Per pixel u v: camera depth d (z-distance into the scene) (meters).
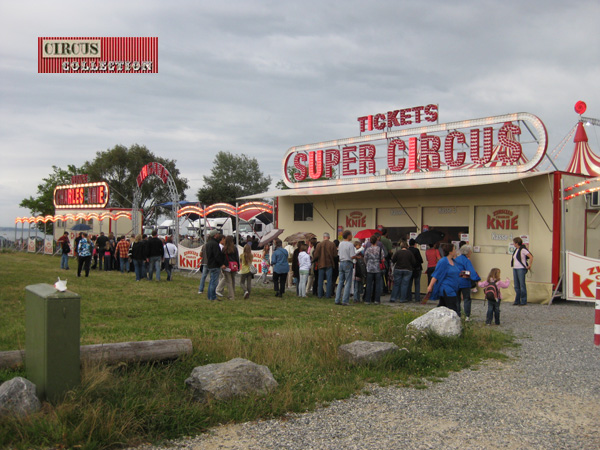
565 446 4.60
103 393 5.06
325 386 6.12
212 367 5.70
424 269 17.00
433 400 5.83
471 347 8.23
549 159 14.74
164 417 4.84
